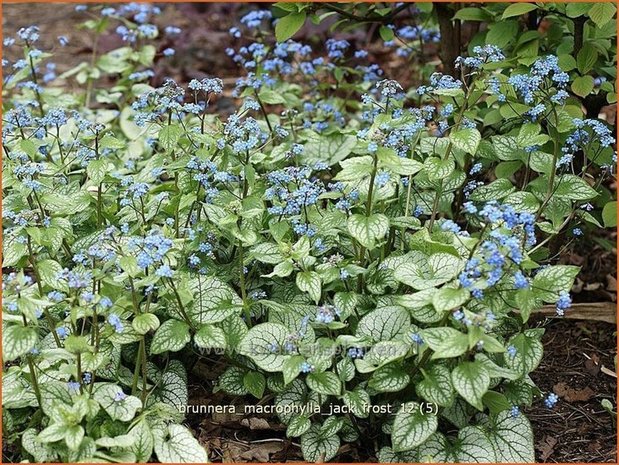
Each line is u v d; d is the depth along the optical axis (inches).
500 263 72.8
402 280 78.4
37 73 130.0
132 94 117.3
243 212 82.4
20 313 78.7
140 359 85.4
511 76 90.3
